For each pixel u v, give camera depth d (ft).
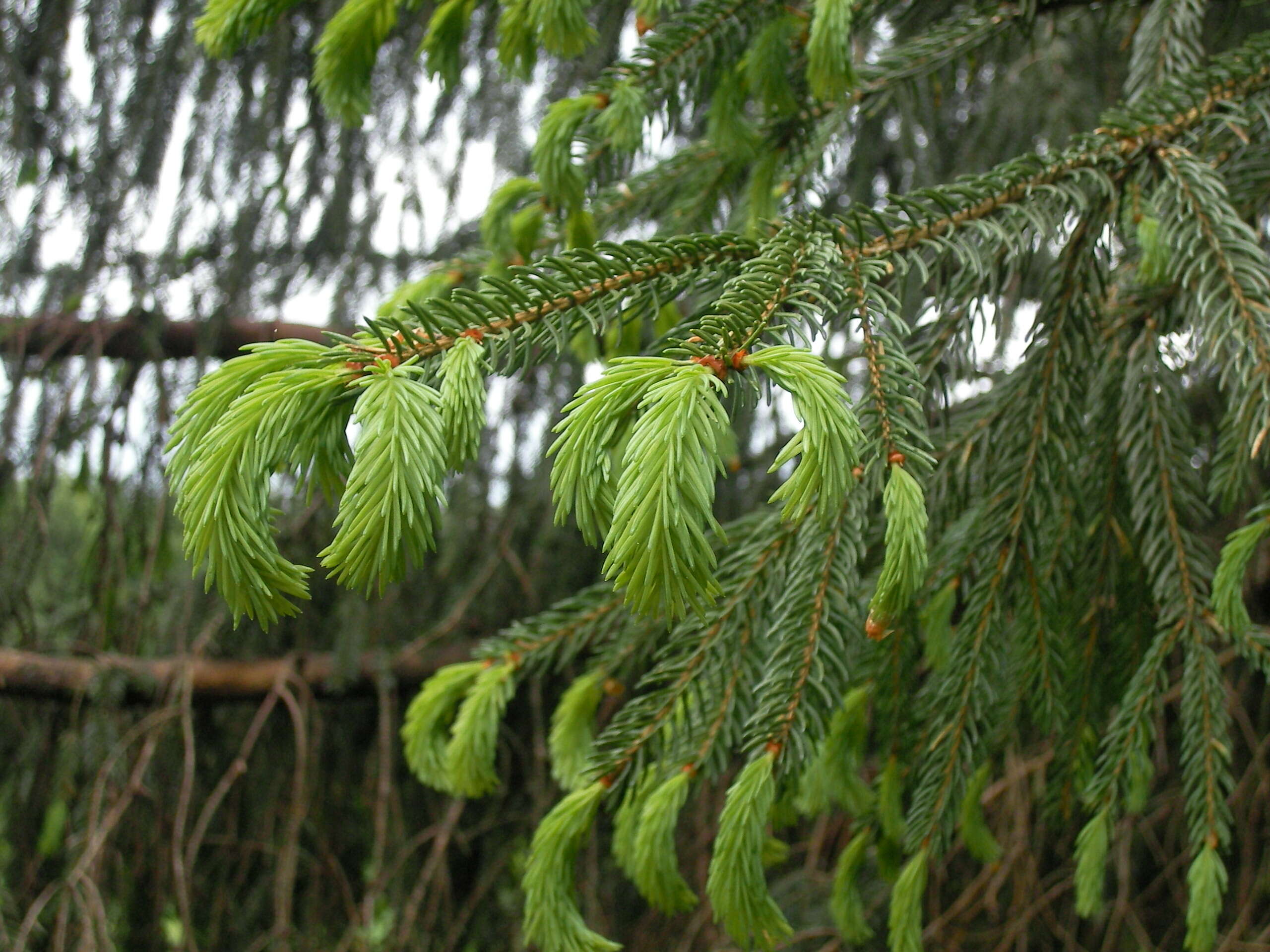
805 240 1.75
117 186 4.62
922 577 1.59
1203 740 1.99
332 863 4.46
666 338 1.68
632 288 1.72
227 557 1.43
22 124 4.53
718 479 4.59
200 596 4.62
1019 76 4.17
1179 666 3.73
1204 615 2.01
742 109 2.22
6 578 4.43
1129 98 2.40
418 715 2.24
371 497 1.41
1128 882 3.79
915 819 1.97
